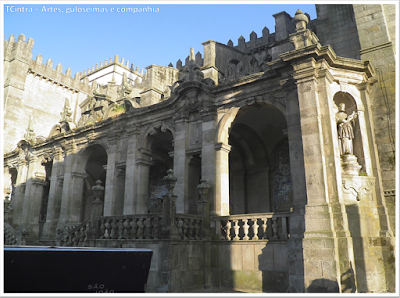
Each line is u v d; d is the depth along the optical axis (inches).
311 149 494.0
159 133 789.2
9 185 1240.2
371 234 491.8
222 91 652.7
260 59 997.2
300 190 502.6
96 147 933.8
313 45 509.7
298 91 528.4
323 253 438.3
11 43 1478.8
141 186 765.9
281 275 485.1
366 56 600.4
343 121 544.4
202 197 593.6
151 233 545.6
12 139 1364.4
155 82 1005.8
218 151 632.4
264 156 837.8
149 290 486.3
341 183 502.6
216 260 551.8
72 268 248.4
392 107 555.8
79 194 930.7
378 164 542.6
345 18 677.9
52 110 1537.9
